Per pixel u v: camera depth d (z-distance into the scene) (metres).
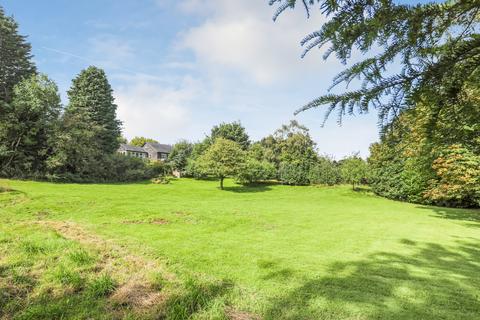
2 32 24.89
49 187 17.72
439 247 7.16
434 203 18.66
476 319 3.28
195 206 13.79
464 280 4.66
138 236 7.28
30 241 4.74
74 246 4.70
